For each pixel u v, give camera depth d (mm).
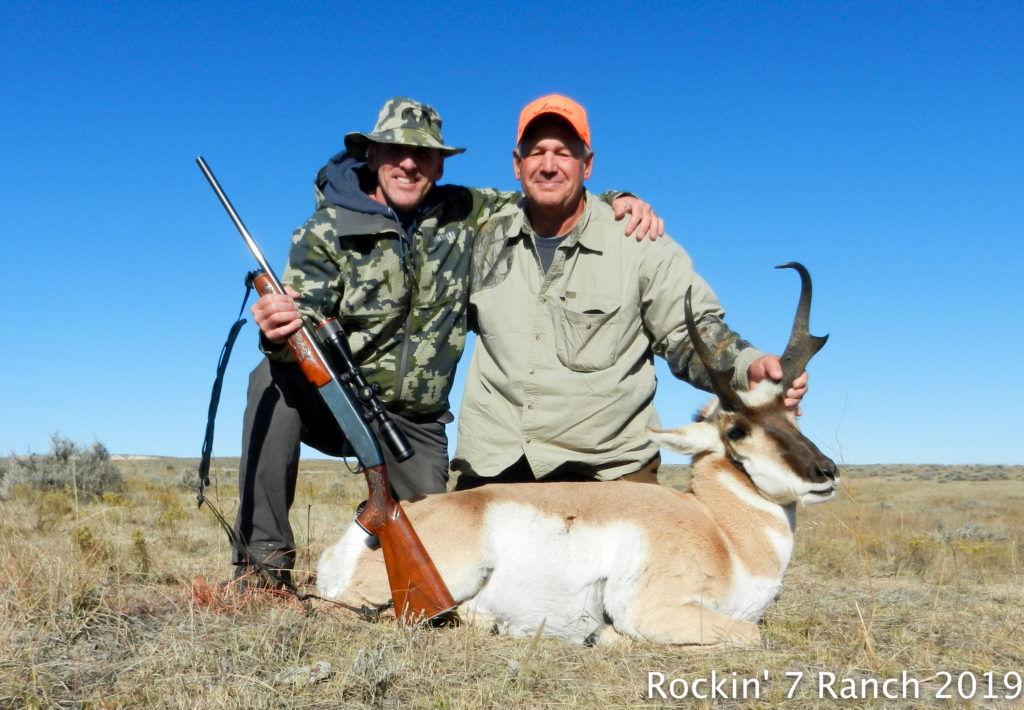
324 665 3773
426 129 5609
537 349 5816
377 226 5469
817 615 5719
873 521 19375
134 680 3619
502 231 5941
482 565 4789
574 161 5742
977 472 70562
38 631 4082
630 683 3904
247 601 4660
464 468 6074
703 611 4656
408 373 5672
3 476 19266
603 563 4836
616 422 5832
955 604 5953
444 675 3885
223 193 4977
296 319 4758
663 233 6012
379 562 4859
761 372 5133
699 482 5203
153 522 11352
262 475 5316
